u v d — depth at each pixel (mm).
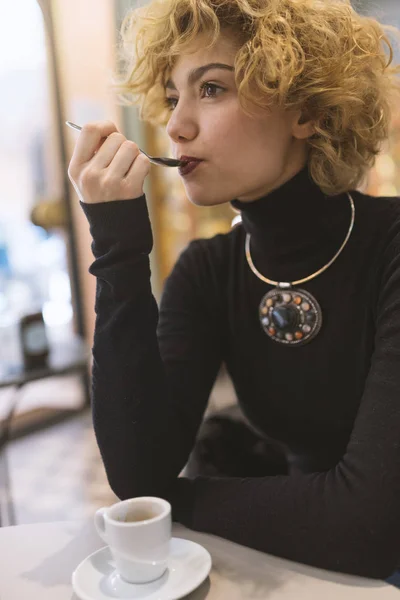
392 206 1008
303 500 771
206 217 3781
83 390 3668
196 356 1071
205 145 904
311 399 1011
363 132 993
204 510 835
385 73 1032
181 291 1124
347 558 729
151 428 898
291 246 1003
